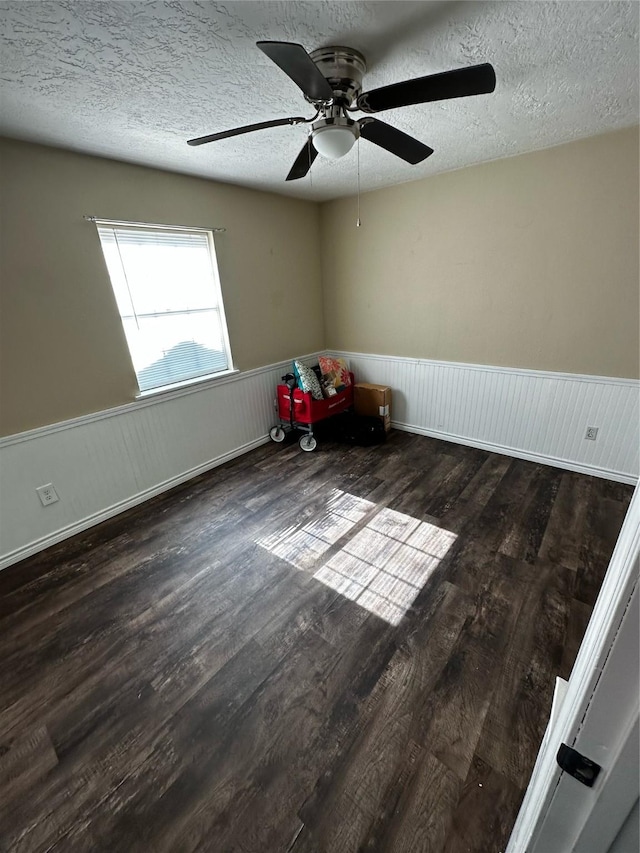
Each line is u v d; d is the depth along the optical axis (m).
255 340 3.35
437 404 3.51
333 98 1.39
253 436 3.53
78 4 1.03
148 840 1.05
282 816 1.09
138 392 2.62
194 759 1.23
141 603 1.86
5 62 1.26
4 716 1.38
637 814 0.40
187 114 1.71
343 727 1.30
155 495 2.82
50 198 2.01
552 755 0.55
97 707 1.40
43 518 2.26
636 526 0.47
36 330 2.07
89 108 1.60
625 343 2.47
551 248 2.55
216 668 1.53
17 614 1.82
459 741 1.25
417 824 1.05
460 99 1.70
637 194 2.20
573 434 2.83
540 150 2.40
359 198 3.32
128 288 2.49
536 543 2.15
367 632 1.66
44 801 1.14
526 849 0.58
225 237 2.91
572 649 1.54
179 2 1.04
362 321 3.74
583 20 1.17
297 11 1.10
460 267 2.98
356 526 2.38
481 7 1.11
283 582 1.96
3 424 2.04
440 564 2.03
